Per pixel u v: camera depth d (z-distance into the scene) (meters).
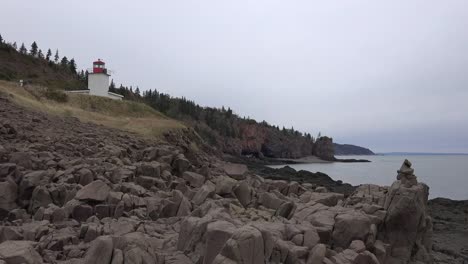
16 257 9.58
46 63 141.00
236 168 33.91
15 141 26.20
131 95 150.75
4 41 142.25
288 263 11.87
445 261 20.94
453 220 34.19
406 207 17.11
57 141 28.55
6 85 53.41
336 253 13.68
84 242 12.72
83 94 66.25
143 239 11.52
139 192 18.62
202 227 12.29
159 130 55.25
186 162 29.20
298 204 20.50
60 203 17.48
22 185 17.86
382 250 15.48
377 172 121.00
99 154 26.22
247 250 10.41
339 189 49.81
